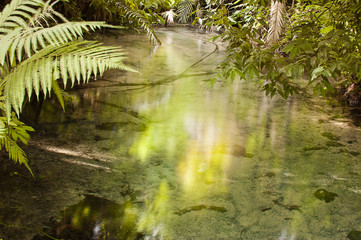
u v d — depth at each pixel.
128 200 1.95
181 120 3.10
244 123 3.09
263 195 2.06
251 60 2.50
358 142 2.77
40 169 2.16
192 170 2.30
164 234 1.70
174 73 4.52
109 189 2.04
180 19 8.40
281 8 3.21
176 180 2.18
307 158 2.51
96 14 6.60
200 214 1.87
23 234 1.62
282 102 3.65
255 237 1.71
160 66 4.79
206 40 6.99
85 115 3.04
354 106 3.57
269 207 1.95
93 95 3.55
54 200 1.89
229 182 2.18
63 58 1.43
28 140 2.49
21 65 1.49
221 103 3.57
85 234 1.66
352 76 3.73
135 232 1.70
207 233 1.73
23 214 1.75
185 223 1.79
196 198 2.01
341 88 4.01
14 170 2.12
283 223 1.83
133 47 5.76
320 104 3.62
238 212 1.90
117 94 3.63
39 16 1.66
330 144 2.73
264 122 3.12
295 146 2.68
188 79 4.30
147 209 1.89
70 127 2.78
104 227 1.72
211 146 2.64
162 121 3.05
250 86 4.16
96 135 2.70
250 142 2.73
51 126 2.77
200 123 3.05
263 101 3.67
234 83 4.25
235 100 3.67
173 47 6.07
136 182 2.13
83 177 2.13
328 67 2.12
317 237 1.73
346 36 2.19
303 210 1.94
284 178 2.25
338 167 2.39
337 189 2.14
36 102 3.16
